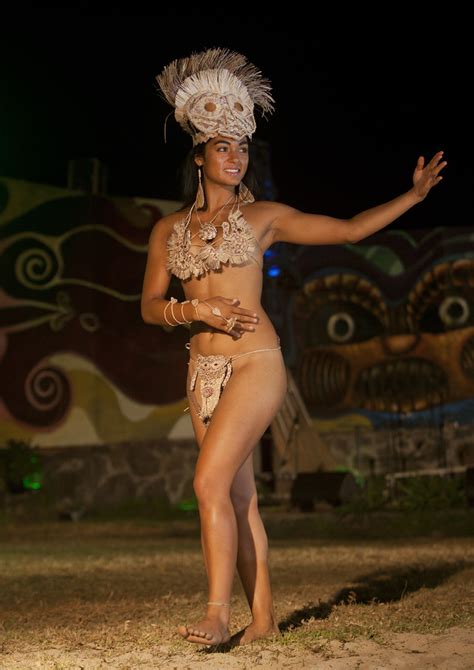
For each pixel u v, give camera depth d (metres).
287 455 21.28
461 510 17.91
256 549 5.32
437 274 23.72
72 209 21.00
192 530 16.75
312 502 18.95
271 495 20.78
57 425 20.30
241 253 5.15
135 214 21.81
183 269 5.25
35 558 11.64
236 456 4.91
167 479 21.72
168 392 21.95
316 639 5.15
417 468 23.22
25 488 19.56
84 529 17.22
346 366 24.20
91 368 20.88
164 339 21.97
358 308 24.28
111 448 20.98
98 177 21.89
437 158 4.99
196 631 4.58
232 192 5.41
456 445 23.02
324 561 10.70
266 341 5.11
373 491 18.98
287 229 5.30
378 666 4.46
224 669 4.53
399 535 14.88
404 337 23.86
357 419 24.02
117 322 21.34
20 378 19.94
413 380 23.67
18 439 19.78
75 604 7.43
